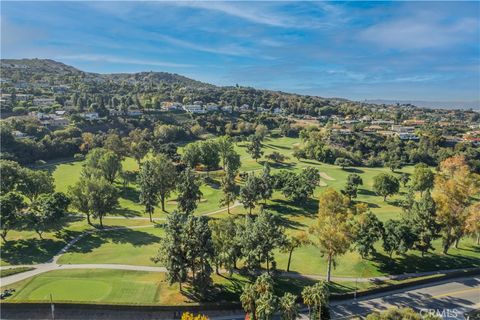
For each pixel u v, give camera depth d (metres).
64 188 120.12
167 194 107.62
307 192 114.44
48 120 199.25
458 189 77.69
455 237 76.00
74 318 51.41
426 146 187.00
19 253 71.31
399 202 114.94
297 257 75.62
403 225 71.88
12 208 77.00
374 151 187.38
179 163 150.75
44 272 63.38
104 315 52.09
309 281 65.44
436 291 63.44
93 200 87.12
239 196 108.19
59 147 168.38
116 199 93.69
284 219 99.81
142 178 100.75
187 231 57.03
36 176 102.00
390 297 61.31
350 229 65.19
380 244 82.31
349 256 76.00
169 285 57.66
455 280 67.56
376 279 67.12
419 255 77.00
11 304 51.66
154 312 53.25
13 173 101.94
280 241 63.09
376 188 120.38
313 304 49.62
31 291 56.75
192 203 94.31
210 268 58.12
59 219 83.69
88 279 61.28
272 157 177.00
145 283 60.53
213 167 151.00
